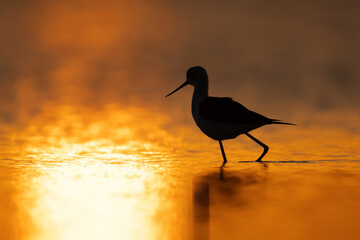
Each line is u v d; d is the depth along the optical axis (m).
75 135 15.49
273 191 9.22
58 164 11.58
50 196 8.98
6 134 15.45
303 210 8.16
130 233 7.31
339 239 7.03
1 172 10.74
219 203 8.56
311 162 11.74
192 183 9.85
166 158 12.39
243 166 11.40
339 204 8.44
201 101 12.43
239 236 7.17
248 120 11.67
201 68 12.94
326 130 16.09
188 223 7.65
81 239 7.10
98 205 8.48
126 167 11.30
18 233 7.27
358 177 10.19
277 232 7.29
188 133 15.86
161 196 9.01
